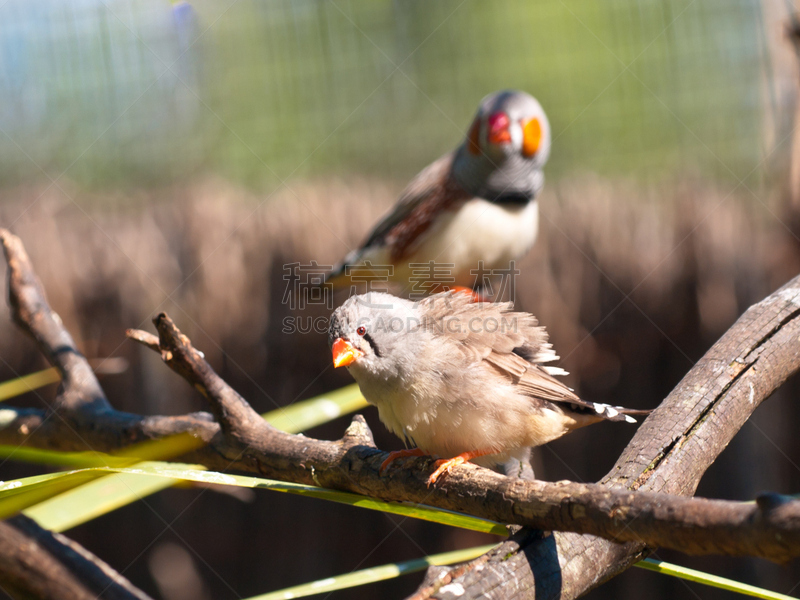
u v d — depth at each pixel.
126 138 9.39
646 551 2.41
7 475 7.43
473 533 7.32
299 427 3.53
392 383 3.08
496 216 5.03
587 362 6.62
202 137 9.69
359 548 7.49
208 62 10.22
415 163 9.30
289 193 7.47
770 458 6.53
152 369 6.99
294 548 7.54
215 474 2.41
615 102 8.96
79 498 3.10
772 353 2.96
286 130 10.01
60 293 6.80
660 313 6.61
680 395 2.84
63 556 3.12
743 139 7.84
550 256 6.64
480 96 10.33
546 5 10.36
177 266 6.91
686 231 6.60
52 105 9.50
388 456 2.77
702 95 8.38
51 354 3.67
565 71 10.19
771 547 1.55
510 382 3.17
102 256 6.94
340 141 9.84
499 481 2.35
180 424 3.19
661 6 9.32
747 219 6.48
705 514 1.70
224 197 7.36
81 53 9.66
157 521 7.64
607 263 6.64
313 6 10.55
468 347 3.16
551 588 2.19
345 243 6.89
